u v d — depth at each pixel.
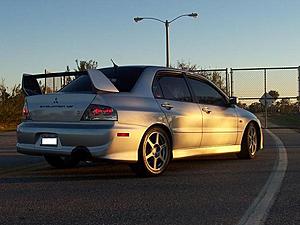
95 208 5.34
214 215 5.01
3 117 29.45
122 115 6.86
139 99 7.20
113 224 4.70
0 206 5.46
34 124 7.31
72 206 5.45
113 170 8.04
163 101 7.54
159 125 7.32
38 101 7.35
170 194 6.03
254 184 6.66
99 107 6.82
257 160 9.18
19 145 7.42
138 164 7.10
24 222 4.80
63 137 6.92
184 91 8.09
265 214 5.04
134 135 6.90
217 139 8.54
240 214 5.05
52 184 6.79
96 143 6.73
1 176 7.50
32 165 8.73
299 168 8.08
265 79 22.83
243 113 9.34
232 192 6.12
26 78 7.90
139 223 4.73
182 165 8.55
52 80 8.45
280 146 11.93
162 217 4.94
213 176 7.34
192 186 6.54
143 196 5.93
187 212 5.13
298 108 26.14
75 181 7.00
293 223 4.70
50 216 5.02
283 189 6.30
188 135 7.85
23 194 6.11
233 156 9.80
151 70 7.69
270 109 27.23
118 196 5.95
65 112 7.03
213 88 8.86
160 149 7.35
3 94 30.28
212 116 8.41
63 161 8.29
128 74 7.53
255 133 9.61
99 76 7.09
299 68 22.66
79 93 7.05
